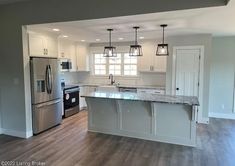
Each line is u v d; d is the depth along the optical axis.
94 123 4.56
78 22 3.57
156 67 6.11
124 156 3.34
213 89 5.88
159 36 5.42
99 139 4.11
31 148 3.62
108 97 4.02
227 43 5.62
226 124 5.18
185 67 5.35
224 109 5.83
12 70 4.09
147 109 4.03
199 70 5.23
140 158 3.27
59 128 4.79
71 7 3.43
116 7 3.15
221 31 4.74
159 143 3.92
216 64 5.79
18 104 4.14
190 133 3.76
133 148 3.67
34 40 4.33
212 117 5.91
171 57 5.46
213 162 3.14
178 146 3.77
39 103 4.35
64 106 5.66
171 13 3.00
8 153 3.41
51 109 4.74
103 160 3.19
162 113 3.93
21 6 3.83
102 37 5.69
